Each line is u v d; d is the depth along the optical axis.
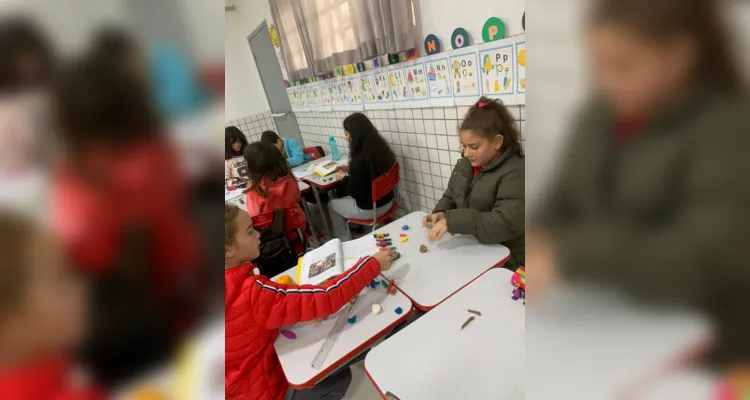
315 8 2.22
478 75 1.51
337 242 1.30
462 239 1.22
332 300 0.90
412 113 2.01
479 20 1.42
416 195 2.34
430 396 0.68
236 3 3.76
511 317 0.84
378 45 1.79
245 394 0.86
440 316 0.87
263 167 1.87
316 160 3.06
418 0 1.63
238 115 4.28
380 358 0.78
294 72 3.04
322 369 0.81
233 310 0.81
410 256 1.18
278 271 1.70
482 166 1.38
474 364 0.73
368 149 1.96
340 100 2.69
